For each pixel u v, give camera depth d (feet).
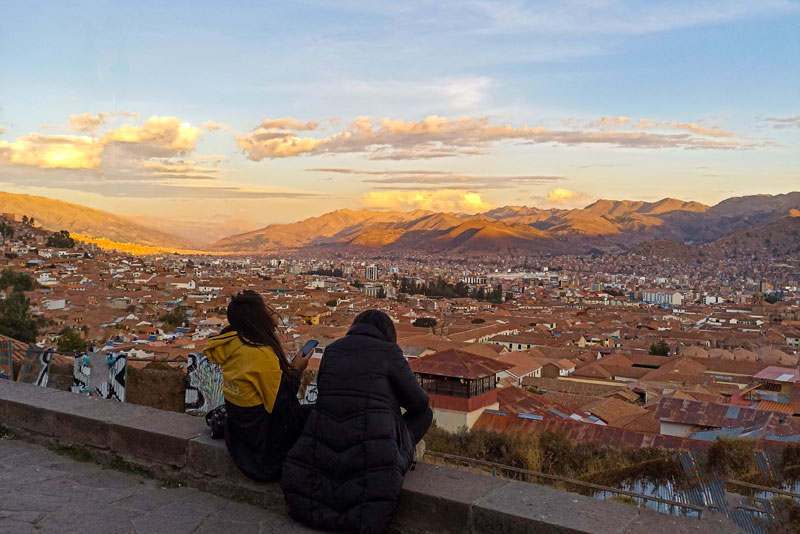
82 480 15.53
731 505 22.21
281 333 14.80
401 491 12.46
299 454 12.50
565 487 33.55
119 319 276.62
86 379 27.09
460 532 11.81
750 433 67.87
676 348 302.04
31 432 18.42
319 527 12.26
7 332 114.62
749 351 294.46
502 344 303.07
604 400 129.80
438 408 83.56
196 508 13.88
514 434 54.29
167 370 28.71
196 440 15.11
